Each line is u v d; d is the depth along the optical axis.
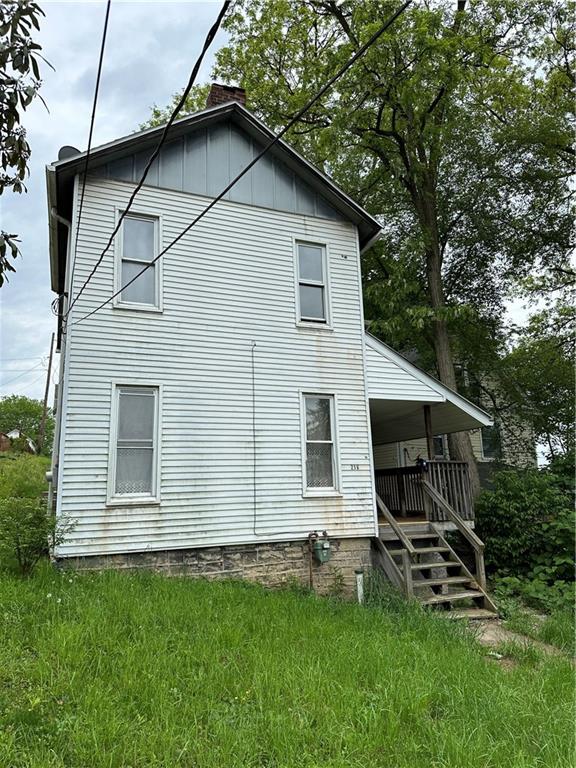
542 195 17.23
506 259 18.31
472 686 4.71
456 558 9.54
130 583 6.86
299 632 5.75
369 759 3.48
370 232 11.34
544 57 16.92
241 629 5.52
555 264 18.67
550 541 10.83
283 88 18.97
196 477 8.66
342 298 10.71
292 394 9.77
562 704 4.55
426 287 17.98
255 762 3.37
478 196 17.05
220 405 9.09
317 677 4.48
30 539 6.65
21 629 4.96
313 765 3.32
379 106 15.29
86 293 8.42
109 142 8.77
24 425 53.94
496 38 15.95
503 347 19.77
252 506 8.98
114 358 8.43
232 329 9.48
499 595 9.59
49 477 9.41
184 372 8.91
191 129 9.80
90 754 3.24
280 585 8.95
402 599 8.28
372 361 10.60
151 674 4.28
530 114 16.78
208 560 8.55
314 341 10.20
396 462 18.12
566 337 20.28
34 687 3.95
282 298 10.08
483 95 16.72
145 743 3.40
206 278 9.43
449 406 11.24
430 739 3.76
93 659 4.47
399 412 12.01
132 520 8.07
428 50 13.57
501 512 11.50
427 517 10.39
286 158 10.59
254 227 10.09
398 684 4.48
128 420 8.42
